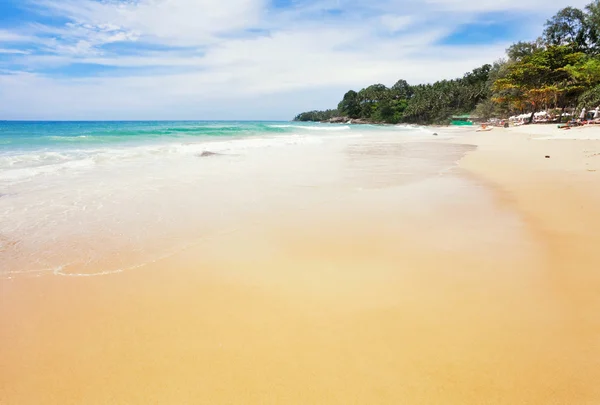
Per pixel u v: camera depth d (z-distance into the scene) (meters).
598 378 2.06
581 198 6.11
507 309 2.79
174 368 2.21
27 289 3.21
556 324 2.58
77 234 4.64
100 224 5.04
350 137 28.38
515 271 3.46
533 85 47.47
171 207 5.95
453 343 2.39
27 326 2.65
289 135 28.52
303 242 4.36
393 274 3.46
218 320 2.72
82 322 2.71
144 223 5.10
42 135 21.98
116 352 2.37
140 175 8.87
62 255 3.96
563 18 53.06
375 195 6.83
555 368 2.14
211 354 2.34
